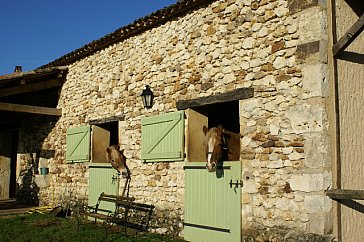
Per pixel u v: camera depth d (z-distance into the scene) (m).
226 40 5.95
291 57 5.06
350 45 5.24
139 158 7.58
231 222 5.61
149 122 7.32
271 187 5.14
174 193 6.72
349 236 4.79
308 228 4.68
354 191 4.38
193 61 6.50
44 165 10.95
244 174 5.50
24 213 9.64
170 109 6.92
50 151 10.73
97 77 9.05
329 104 4.78
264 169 5.25
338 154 4.73
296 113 4.94
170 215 6.75
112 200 7.58
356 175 5.02
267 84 5.31
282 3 5.22
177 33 6.90
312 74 4.80
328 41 4.86
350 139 5.01
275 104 5.20
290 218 4.88
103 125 9.10
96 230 7.25
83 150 9.23
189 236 6.29
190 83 6.52
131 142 7.82
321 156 4.64
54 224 8.02
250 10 5.63
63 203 9.87
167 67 7.06
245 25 5.68
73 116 9.86
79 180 9.43
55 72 10.19
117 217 7.48
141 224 7.30
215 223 5.87
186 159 6.51
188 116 6.53
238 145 6.07
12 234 6.95
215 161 5.57
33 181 11.34
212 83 6.11
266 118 5.29
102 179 8.57
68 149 9.87
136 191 7.58
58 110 10.34
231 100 5.77
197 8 6.51
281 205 5.00
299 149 4.88
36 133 11.52
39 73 9.66
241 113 5.62
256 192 5.32
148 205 7.07
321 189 4.60
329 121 4.75
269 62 5.31
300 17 5.00
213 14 6.20
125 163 7.90
